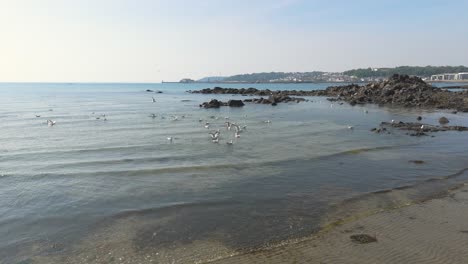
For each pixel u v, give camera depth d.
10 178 17.97
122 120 43.88
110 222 12.45
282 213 13.10
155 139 29.59
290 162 21.06
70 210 13.62
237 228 11.82
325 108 62.09
